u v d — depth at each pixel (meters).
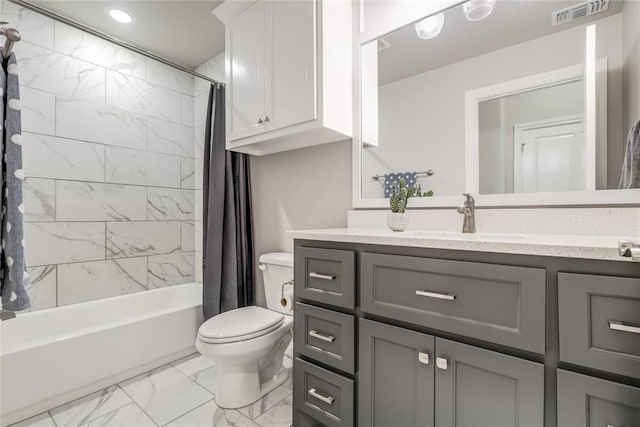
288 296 1.72
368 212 1.57
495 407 0.76
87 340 1.56
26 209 1.87
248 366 1.53
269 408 1.48
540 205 1.13
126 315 2.16
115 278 2.27
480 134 1.27
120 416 1.41
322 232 1.20
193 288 2.53
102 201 2.21
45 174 1.95
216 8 1.82
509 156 1.20
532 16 1.17
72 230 2.06
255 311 1.70
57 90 2.00
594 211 1.02
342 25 1.54
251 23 1.69
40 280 1.92
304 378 1.19
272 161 2.11
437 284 0.86
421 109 1.43
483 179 1.26
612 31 1.02
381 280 0.97
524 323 0.72
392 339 0.94
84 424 1.35
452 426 0.83
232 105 1.80
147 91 2.48
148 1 1.89
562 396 0.67
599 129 1.03
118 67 2.31
